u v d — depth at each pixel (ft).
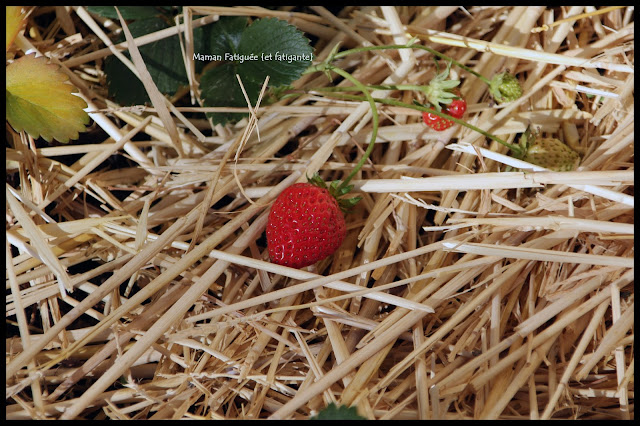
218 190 2.05
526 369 1.92
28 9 2.19
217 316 1.98
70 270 2.08
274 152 2.14
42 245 1.94
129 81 2.15
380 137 2.16
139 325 1.96
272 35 2.13
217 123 2.11
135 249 1.97
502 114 2.18
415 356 1.91
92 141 2.19
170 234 1.98
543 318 1.95
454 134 2.18
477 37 2.30
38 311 2.05
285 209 1.94
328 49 2.26
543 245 2.01
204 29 2.16
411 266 2.02
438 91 2.09
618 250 2.02
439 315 2.01
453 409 1.93
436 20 2.27
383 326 1.94
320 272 2.06
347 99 2.20
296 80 2.20
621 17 2.29
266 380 1.91
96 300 1.94
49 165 2.09
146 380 1.99
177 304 1.94
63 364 1.98
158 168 2.09
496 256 1.97
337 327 1.95
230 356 1.95
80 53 2.24
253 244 2.03
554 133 2.22
